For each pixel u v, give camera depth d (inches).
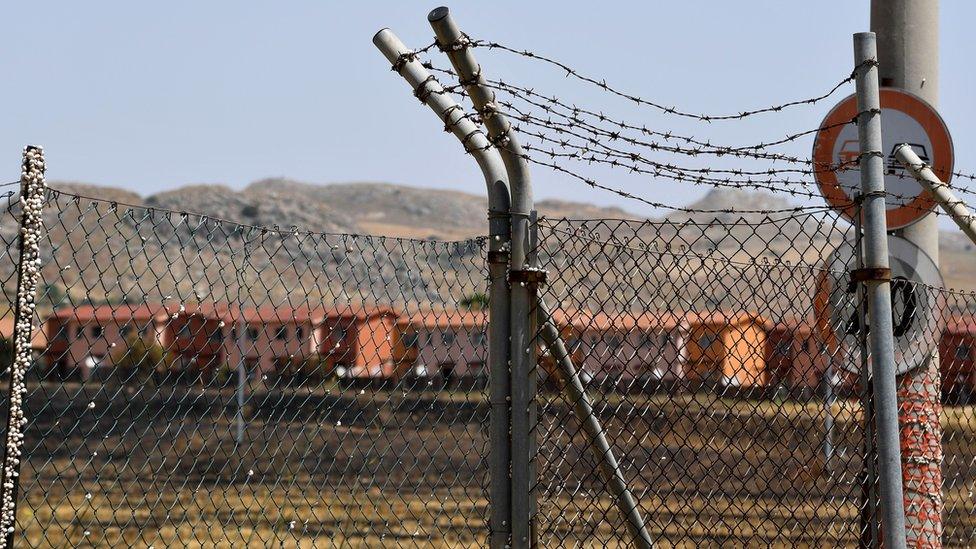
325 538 1298.0
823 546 870.4
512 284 607.2
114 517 660.7
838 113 800.9
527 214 608.7
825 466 743.7
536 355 619.5
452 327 697.0
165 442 1895.9
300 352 677.9
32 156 522.9
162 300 601.0
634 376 677.9
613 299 642.2
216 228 609.9
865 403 655.8
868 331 656.4
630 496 653.9
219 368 661.3
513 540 602.2
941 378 814.5
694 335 678.5
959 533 892.6
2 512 512.1
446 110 590.9
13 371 513.0
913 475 794.8
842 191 792.9
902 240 778.8
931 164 835.4
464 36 572.4
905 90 870.4
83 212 565.3
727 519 991.0
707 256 665.0
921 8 912.3
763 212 658.8
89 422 2130.9
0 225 525.3
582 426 642.2
